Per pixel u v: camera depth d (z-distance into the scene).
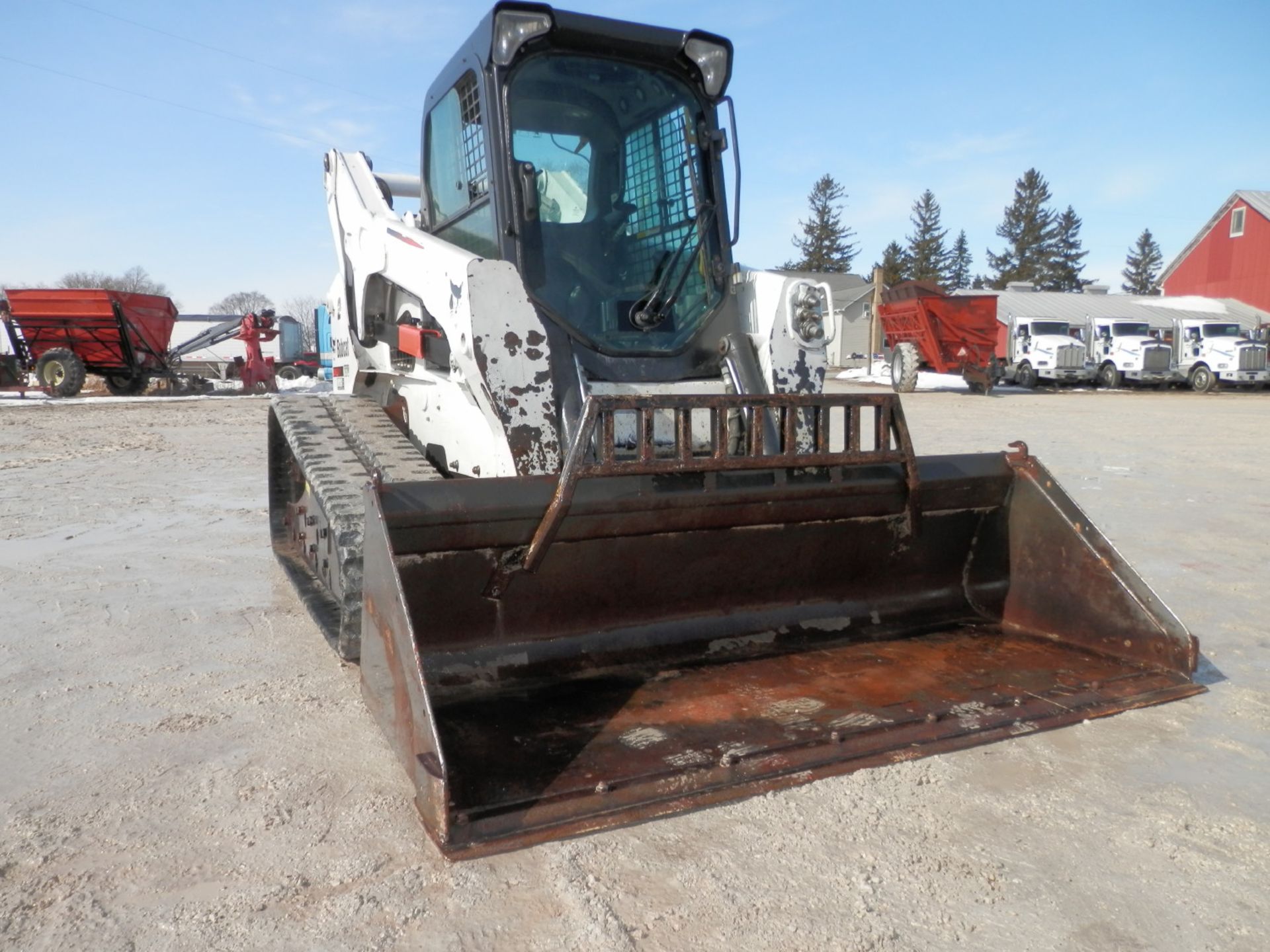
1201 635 4.39
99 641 4.28
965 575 4.28
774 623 3.88
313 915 2.20
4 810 2.71
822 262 70.25
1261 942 2.12
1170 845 2.52
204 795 2.80
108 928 2.15
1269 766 2.98
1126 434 13.52
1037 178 73.81
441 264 3.62
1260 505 7.80
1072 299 38.34
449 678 3.28
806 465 3.52
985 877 2.36
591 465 3.13
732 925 2.17
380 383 4.95
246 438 13.06
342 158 5.03
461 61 4.10
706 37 4.27
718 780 2.72
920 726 3.10
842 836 2.54
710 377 4.11
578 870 2.37
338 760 3.04
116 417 16.03
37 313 19.94
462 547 3.14
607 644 3.58
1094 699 3.37
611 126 4.14
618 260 4.08
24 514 7.41
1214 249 40.72
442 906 2.23
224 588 5.19
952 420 16.05
